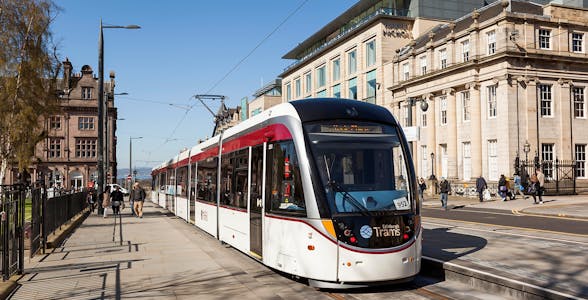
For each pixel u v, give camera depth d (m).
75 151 72.50
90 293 8.77
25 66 31.75
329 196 8.84
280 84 75.50
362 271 8.55
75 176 72.38
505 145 34.59
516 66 34.91
